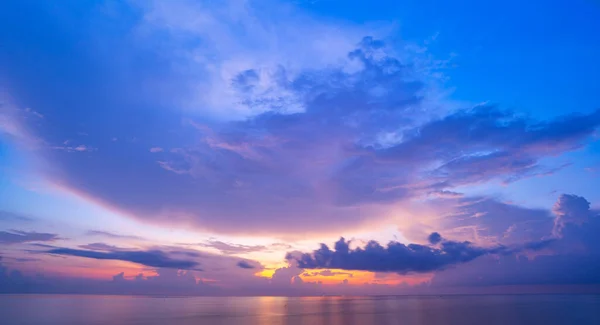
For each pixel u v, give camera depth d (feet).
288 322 351.05
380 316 409.49
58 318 369.30
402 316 406.62
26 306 541.34
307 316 419.74
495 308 510.99
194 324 324.60
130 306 585.63
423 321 352.08
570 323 320.91
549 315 388.78
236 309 550.77
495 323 324.60
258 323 339.98
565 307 512.22
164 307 570.05
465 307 546.26
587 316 378.32
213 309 539.70
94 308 516.32
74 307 532.32
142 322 338.13
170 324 323.16
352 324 332.39
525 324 318.45
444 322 338.13
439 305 631.97
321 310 535.19
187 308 557.74
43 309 486.38
